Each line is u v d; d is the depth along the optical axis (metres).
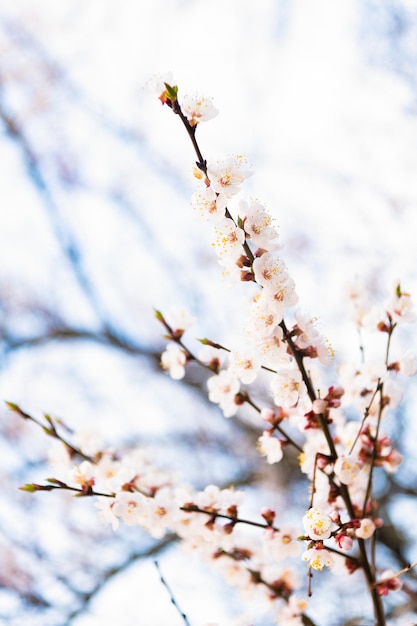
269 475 2.37
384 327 1.20
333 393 1.15
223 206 1.11
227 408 1.20
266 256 1.12
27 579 2.34
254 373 1.14
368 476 1.17
